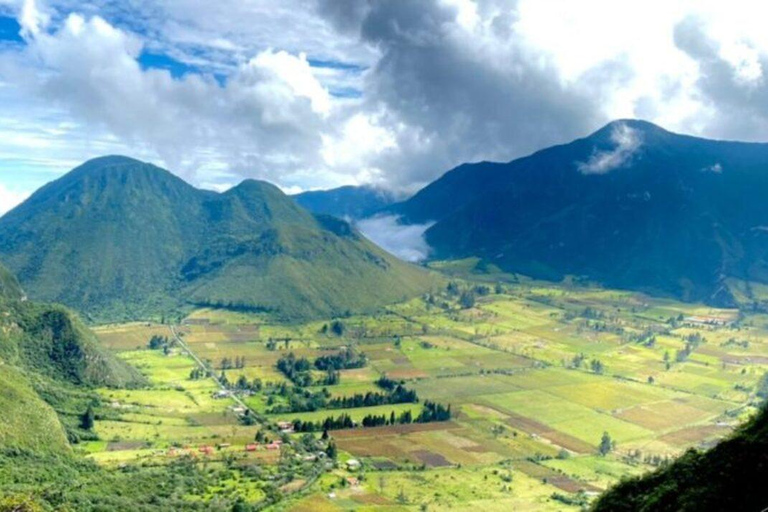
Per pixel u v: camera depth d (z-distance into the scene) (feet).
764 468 399.85
